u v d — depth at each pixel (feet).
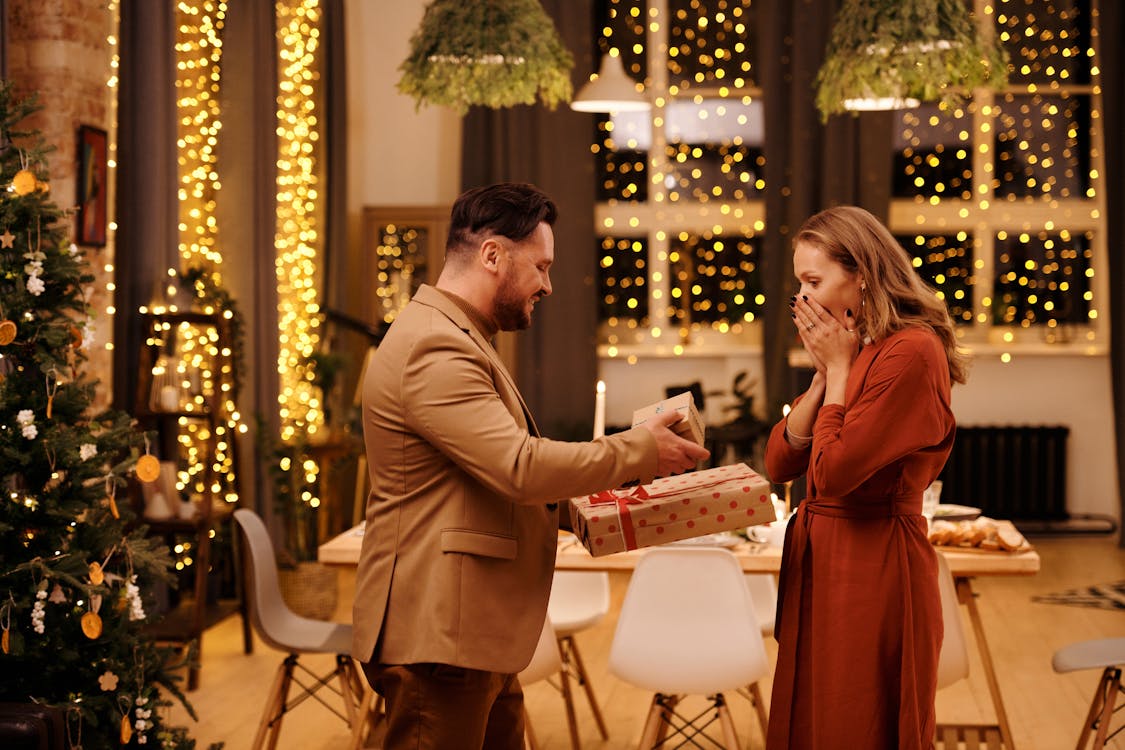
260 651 17.63
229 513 17.24
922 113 26.66
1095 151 26.32
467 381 6.87
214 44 19.70
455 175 26.37
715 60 26.76
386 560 7.11
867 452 7.43
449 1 14.28
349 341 25.36
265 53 20.18
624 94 20.62
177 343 18.72
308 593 19.07
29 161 10.09
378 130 26.50
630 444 6.89
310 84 23.88
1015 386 26.25
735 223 26.66
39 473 9.97
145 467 10.52
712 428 24.57
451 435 6.80
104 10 16.02
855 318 7.91
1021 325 26.68
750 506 7.41
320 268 24.16
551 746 13.70
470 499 7.05
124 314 16.72
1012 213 26.58
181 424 19.42
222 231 19.57
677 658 10.92
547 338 25.38
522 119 25.04
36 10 15.14
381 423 7.10
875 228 7.93
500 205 7.27
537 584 7.32
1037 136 26.66
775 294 25.03
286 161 23.11
